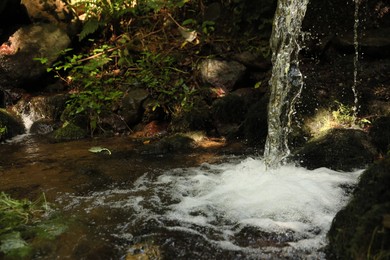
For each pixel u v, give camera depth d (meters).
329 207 2.91
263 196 3.10
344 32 4.95
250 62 5.10
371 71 4.52
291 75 4.47
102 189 3.35
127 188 3.36
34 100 5.37
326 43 4.85
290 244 2.51
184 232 2.68
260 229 2.69
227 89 4.99
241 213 2.91
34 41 5.71
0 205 3.02
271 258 2.38
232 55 5.25
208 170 3.68
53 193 3.29
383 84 4.35
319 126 4.06
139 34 5.93
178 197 3.18
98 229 2.72
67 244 2.55
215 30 5.63
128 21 6.09
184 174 3.61
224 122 4.62
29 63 5.56
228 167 3.73
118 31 6.09
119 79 5.33
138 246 2.54
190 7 5.99
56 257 2.42
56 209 3.01
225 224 2.78
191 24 5.82
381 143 3.63
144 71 5.25
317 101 4.22
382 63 4.59
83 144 4.59
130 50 5.76
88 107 5.08
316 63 4.84
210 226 2.76
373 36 4.77
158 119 4.96
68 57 5.41
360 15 5.00
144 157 4.09
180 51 5.54
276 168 3.58
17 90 5.59
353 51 4.75
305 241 2.53
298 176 3.39
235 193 3.19
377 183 2.35
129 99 4.98
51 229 2.70
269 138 4.00
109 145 4.51
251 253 2.44
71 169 3.81
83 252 2.46
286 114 4.13
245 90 4.84
